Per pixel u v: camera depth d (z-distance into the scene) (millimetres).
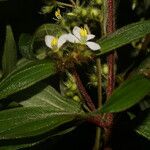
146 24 354
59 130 372
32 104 395
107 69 390
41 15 530
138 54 458
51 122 343
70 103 392
